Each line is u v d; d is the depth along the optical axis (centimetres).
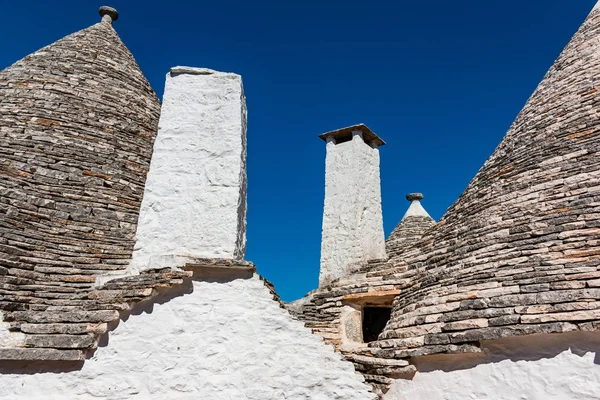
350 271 1093
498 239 727
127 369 539
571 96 900
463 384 611
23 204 763
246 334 595
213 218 711
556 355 565
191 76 810
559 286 597
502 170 870
